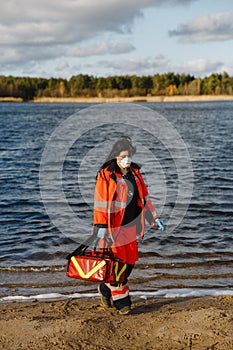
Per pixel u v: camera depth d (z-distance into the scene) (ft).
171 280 20.42
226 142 87.35
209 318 13.94
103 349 12.70
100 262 14.84
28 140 95.04
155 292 18.71
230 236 27.45
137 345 12.91
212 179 46.91
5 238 27.37
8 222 30.91
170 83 467.52
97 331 13.84
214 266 22.43
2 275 21.26
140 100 413.59
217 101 430.61
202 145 81.92
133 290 19.11
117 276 14.96
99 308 16.44
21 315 15.66
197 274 21.22
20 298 18.13
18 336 13.61
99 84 411.75
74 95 436.35
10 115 211.00
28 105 362.12
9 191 41.27
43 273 21.57
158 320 14.60
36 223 30.60
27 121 166.20
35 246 25.86
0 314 15.87
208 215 32.42
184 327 13.64
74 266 15.14
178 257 23.73
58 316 15.47
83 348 12.73
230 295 18.33
